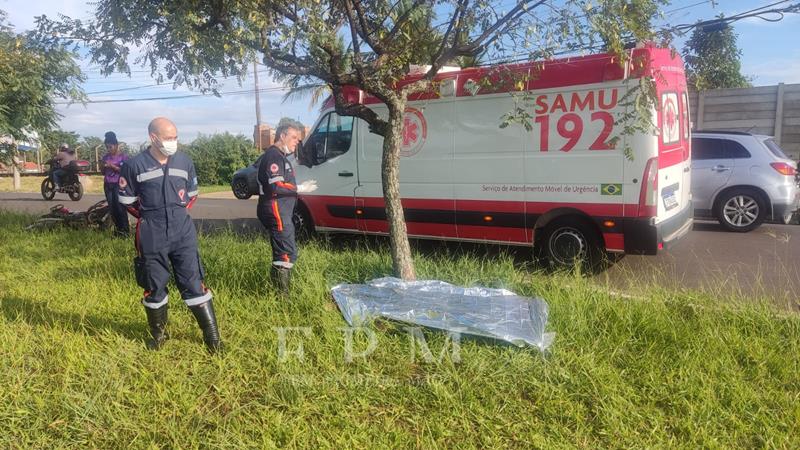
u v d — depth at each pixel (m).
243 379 3.67
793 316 4.44
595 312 4.52
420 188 7.57
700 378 3.54
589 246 6.61
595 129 6.25
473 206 7.20
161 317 4.18
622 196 6.20
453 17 4.70
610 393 3.40
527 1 4.27
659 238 6.21
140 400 3.36
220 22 4.48
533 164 6.70
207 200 18.06
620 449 2.94
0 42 8.88
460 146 7.18
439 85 5.88
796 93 12.09
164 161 3.96
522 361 3.78
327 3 4.67
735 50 12.95
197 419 3.20
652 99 4.63
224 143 28.70
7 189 25.36
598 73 6.15
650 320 4.33
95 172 35.03
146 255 3.96
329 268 5.82
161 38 4.77
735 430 3.08
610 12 4.01
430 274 5.74
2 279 6.08
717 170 9.64
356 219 8.19
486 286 5.47
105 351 4.06
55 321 4.61
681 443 2.97
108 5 4.48
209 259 6.13
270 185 4.97
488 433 3.09
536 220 6.78
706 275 6.77
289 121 5.12
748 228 9.54
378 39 5.08
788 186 9.28
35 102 9.64
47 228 9.23
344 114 5.29
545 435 3.06
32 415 3.25
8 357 3.93
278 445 2.98
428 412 3.28
